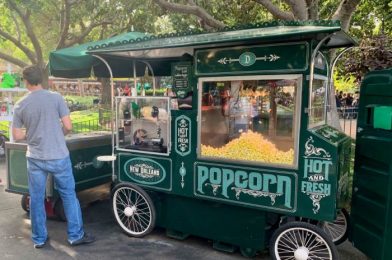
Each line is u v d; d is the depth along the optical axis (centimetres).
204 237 350
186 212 357
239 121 318
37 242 353
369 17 898
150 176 366
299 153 286
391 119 263
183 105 359
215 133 327
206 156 329
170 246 360
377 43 530
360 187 306
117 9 1057
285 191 294
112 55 412
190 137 336
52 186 412
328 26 263
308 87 279
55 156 337
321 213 280
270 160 300
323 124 333
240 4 937
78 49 444
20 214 446
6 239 373
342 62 580
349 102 1462
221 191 324
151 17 1059
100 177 471
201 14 674
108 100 1019
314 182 281
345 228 349
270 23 294
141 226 382
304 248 297
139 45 340
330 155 273
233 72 309
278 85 296
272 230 325
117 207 394
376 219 283
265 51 293
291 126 291
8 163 435
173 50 368
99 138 465
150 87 556
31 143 338
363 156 300
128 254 342
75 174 432
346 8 573
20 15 991
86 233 382
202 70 325
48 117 334
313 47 283
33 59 1060
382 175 275
